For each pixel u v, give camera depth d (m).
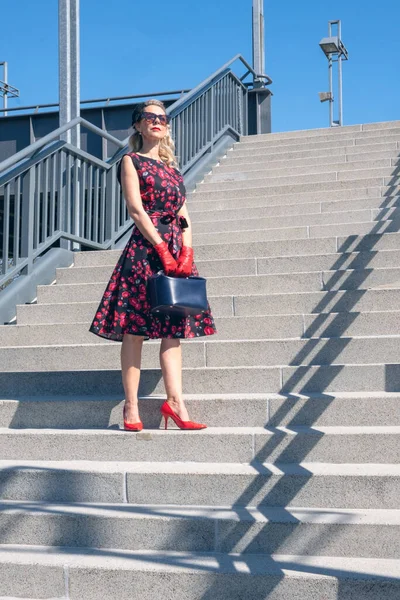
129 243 3.72
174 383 3.68
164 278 3.46
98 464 3.54
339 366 3.95
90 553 3.05
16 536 3.20
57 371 4.32
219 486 3.25
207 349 4.34
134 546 3.08
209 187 7.86
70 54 7.04
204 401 3.75
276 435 3.45
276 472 3.22
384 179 7.05
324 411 3.65
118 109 11.36
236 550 2.98
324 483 3.14
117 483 3.35
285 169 7.99
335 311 4.71
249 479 3.22
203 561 2.89
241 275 5.38
